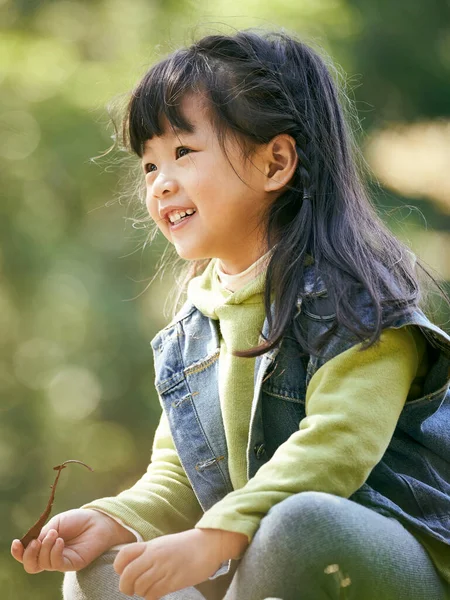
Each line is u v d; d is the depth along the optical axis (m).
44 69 11.90
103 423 11.41
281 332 2.91
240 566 2.55
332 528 2.48
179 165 3.16
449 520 2.88
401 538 2.67
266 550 2.48
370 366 2.81
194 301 3.29
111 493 11.30
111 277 11.32
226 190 3.13
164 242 11.24
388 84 12.99
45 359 11.27
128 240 11.41
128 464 11.37
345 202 3.26
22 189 11.54
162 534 3.14
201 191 3.12
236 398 3.06
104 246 11.47
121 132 3.52
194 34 3.84
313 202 3.18
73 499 11.12
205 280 3.37
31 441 11.27
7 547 10.63
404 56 12.93
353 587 2.54
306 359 2.96
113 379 11.23
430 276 3.34
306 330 2.93
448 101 13.12
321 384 2.81
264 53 3.30
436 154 12.75
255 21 11.02
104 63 12.03
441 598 2.75
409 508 2.90
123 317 11.13
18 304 11.37
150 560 2.55
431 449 3.04
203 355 3.22
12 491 11.03
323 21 11.99
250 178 3.15
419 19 13.11
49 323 11.28
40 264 11.34
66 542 3.01
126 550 2.58
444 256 11.91
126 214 11.52
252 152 3.16
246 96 3.18
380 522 2.62
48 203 11.62
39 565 2.94
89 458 11.32
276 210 3.18
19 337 11.34
